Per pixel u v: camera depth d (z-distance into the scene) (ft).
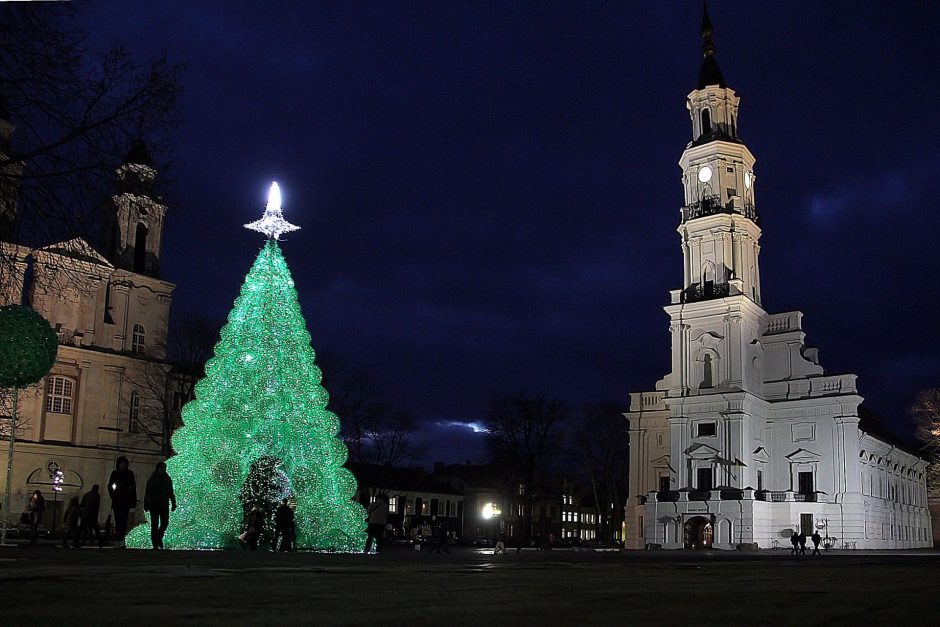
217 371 87.04
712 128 228.63
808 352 214.28
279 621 14.99
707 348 209.15
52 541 114.83
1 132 50.14
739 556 118.01
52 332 59.16
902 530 237.25
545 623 15.15
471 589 23.97
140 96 51.96
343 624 14.65
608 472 266.98
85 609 16.66
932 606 19.62
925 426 204.64
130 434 178.91
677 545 199.93
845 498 199.82
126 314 183.11
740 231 216.33
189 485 83.30
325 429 87.10
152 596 19.76
